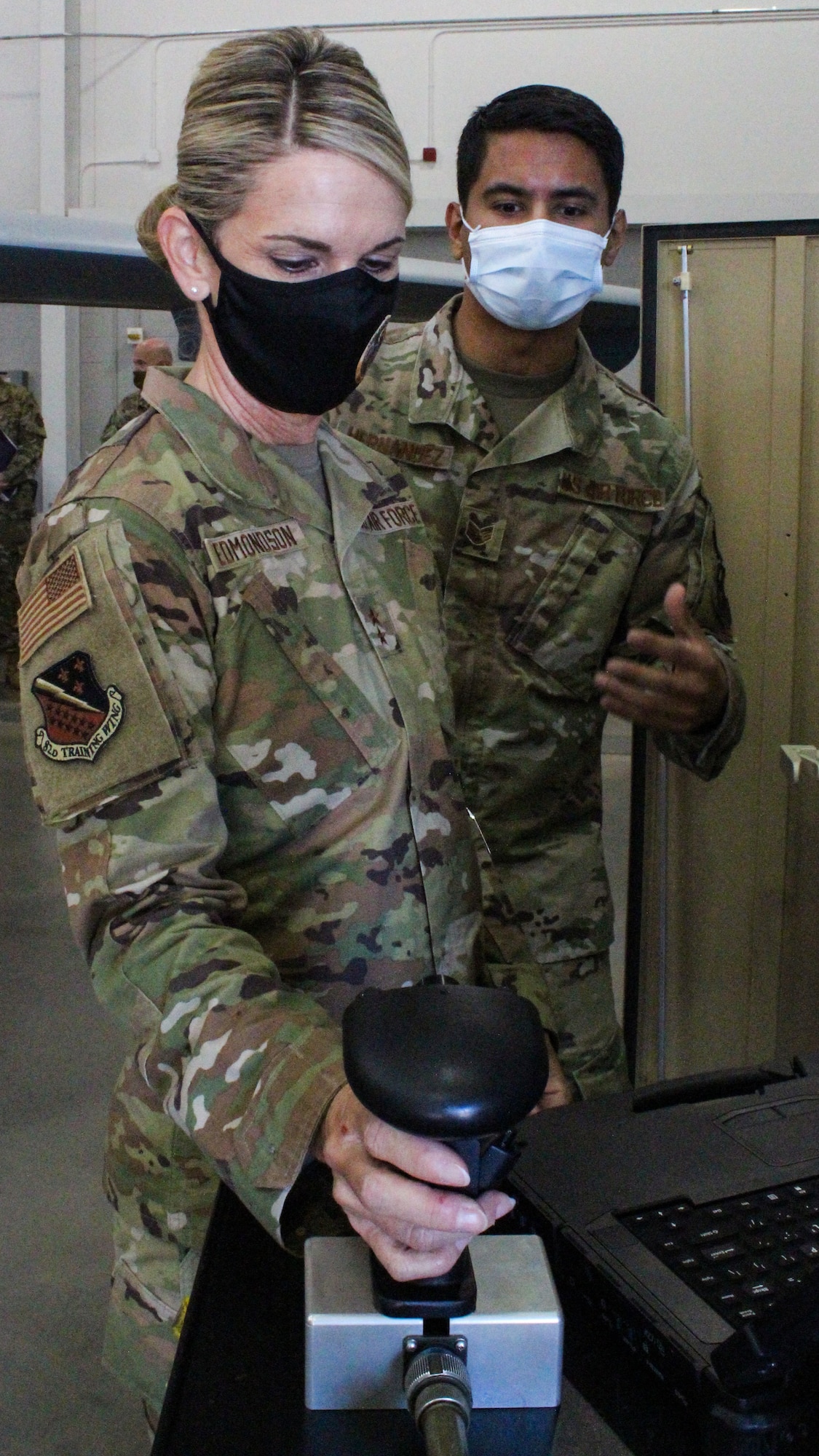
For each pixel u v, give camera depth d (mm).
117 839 682
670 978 1824
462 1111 431
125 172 5352
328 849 788
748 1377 459
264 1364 540
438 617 889
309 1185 653
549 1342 492
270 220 708
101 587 696
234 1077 597
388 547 861
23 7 5230
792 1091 698
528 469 1454
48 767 700
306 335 736
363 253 729
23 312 5551
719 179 4871
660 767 1755
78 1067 2562
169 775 691
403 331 1562
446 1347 482
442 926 821
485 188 1382
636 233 4930
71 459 5648
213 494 754
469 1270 498
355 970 792
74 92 5301
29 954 3121
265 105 689
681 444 1527
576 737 1498
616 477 1478
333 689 781
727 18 4758
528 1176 609
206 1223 801
